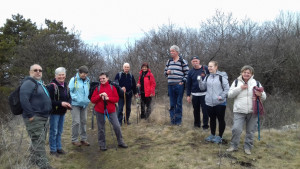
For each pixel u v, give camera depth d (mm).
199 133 5734
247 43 13234
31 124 3912
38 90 3961
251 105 4410
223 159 4270
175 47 6367
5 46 18234
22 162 3961
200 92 5859
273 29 14258
